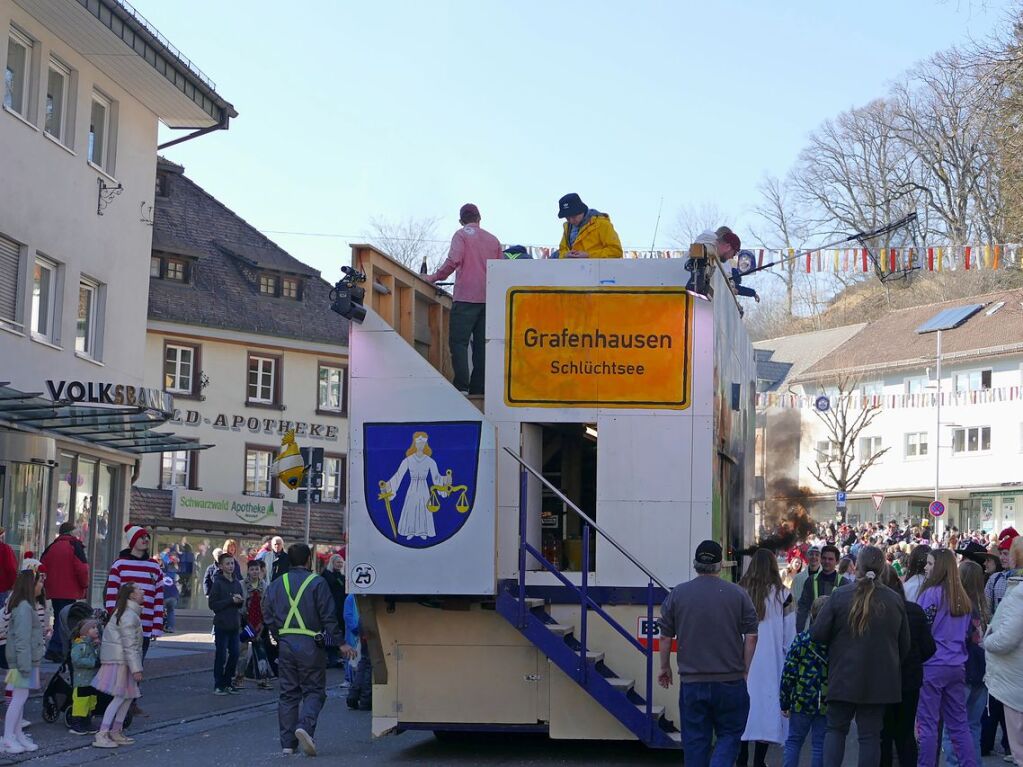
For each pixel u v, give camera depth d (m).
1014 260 29.70
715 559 9.39
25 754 12.59
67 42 25.06
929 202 63.66
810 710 10.38
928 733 10.55
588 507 12.62
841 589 9.64
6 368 22.88
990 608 12.64
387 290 12.02
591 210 13.35
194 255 48.97
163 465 47.03
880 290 88.12
